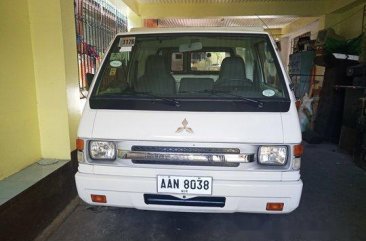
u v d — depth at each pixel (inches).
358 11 230.2
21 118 95.7
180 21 362.0
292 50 381.7
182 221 95.9
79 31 141.4
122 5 213.9
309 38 291.9
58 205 97.4
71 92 108.3
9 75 89.2
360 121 154.5
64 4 102.3
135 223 94.2
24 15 97.1
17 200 75.3
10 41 89.4
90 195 73.8
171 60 92.6
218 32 89.9
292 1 270.4
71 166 107.8
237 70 86.7
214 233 89.6
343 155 175.2
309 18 310.7
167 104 72.8
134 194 72.0
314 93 253.4
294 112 72.5
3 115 86.7
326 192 121.0
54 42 101.1
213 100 72.6
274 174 69.9
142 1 266.5
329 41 215.0
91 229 90.2
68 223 93.4
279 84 78.1
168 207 73.1
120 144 71.8
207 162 70.1
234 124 69.7
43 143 107.7
